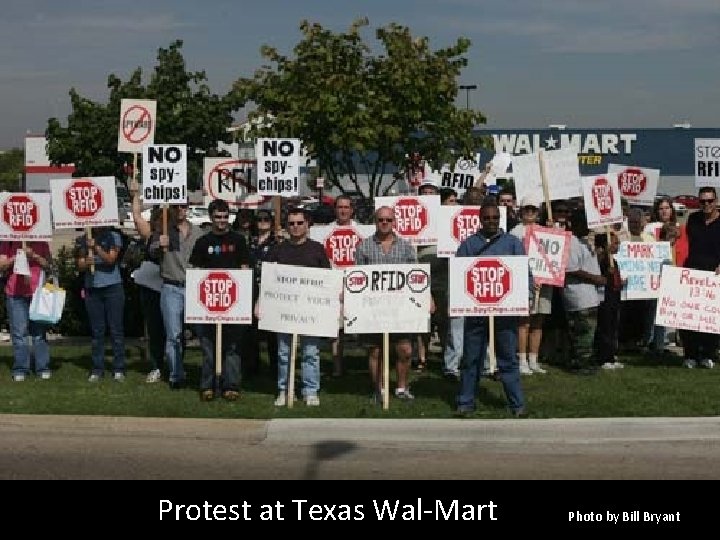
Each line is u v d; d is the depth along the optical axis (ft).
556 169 41.83
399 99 51.70
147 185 37.70
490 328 31.63
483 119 53.98
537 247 38.29
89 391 35.65
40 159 164.35
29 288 37.88
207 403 33.60
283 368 33.78
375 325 32.94
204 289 33.91
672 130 213.87
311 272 33.27
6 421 31.40
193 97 78.89
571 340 39.11
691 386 35.88
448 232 39.37
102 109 79.20
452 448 29.40
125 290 49.01
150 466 27.14
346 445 29.78
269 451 29.04
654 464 27.35
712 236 40.42
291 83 51.75
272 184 41.50
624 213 47.52
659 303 39.24
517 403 31.78
